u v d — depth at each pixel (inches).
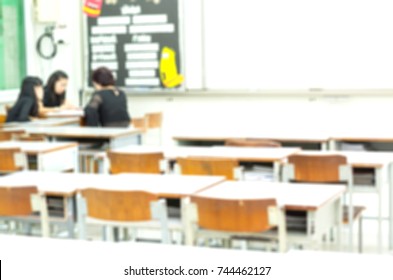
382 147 285.3
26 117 335.0
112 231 200.5
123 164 219.9
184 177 187.6
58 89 377.1
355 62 347.3
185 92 381.4
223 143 292.0
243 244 199.2
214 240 215.3
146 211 155.5
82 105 405.1
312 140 267.9
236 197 156.0
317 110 356.5
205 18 373.4
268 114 365.7
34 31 409.1
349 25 346.6
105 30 396.2
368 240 242.4
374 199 301.7
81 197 162.2
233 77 370.6
